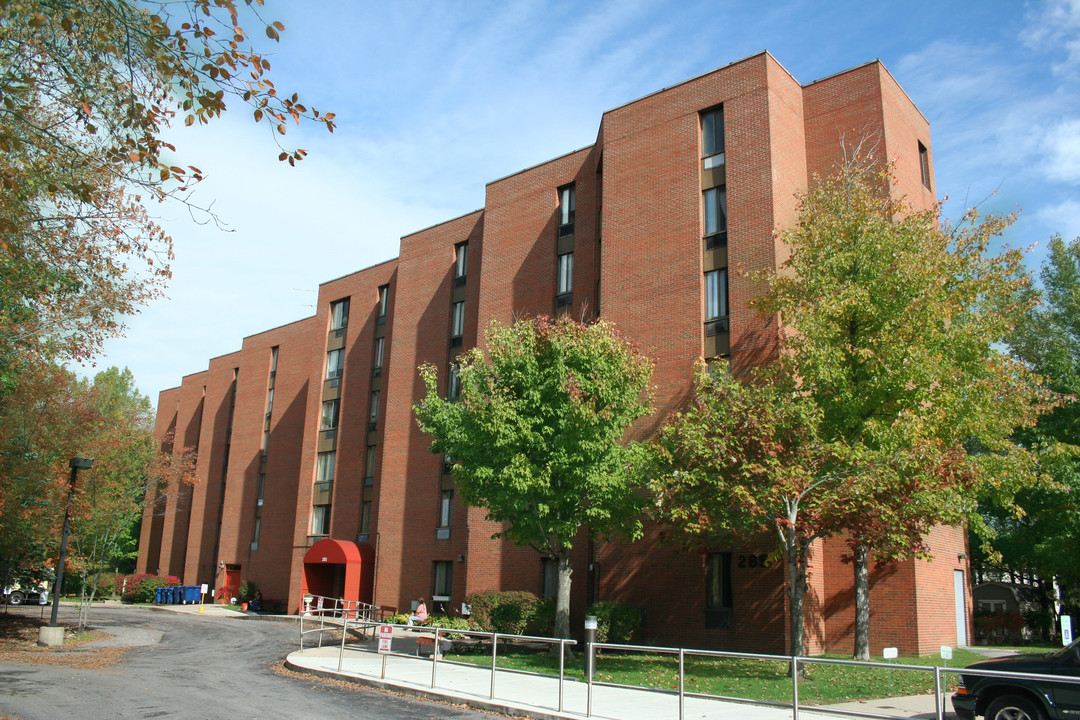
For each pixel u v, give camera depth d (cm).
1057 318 3194
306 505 4209
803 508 1642
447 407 2108
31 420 2336
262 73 911
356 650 2241
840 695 1464
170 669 1883
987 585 4297
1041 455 2059
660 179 2664
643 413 2086
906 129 2691
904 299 1877
